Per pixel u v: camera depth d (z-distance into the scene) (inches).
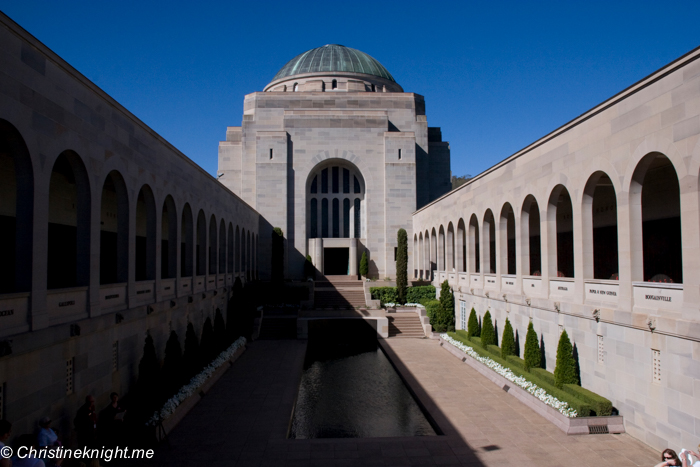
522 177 960.3
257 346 1328.7
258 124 2297.0
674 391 547.8
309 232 2215.8
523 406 772.0
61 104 511.5
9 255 689.6
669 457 442.9
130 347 685.3
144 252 1190.3
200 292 1072.2
